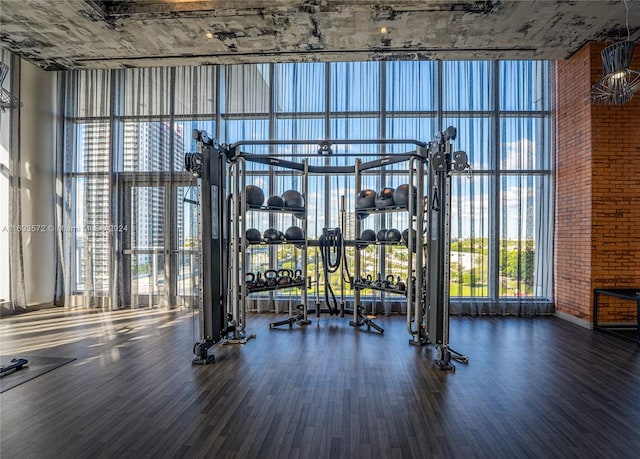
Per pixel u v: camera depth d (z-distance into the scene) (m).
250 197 4.01
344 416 2.29
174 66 5.11
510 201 5.03
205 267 3.38
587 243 4.40
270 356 3.39
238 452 1.92
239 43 4.32
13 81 4.78
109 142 5.43
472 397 2.56
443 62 5.10
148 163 5.43
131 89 5.43
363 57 4.67
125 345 3.71
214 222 3.48
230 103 5.27
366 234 4.25
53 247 5.57
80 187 5.54
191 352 3.50
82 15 3.79
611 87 3.41
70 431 2.13
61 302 5.52
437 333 3.35
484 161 5.06
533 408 2.41
